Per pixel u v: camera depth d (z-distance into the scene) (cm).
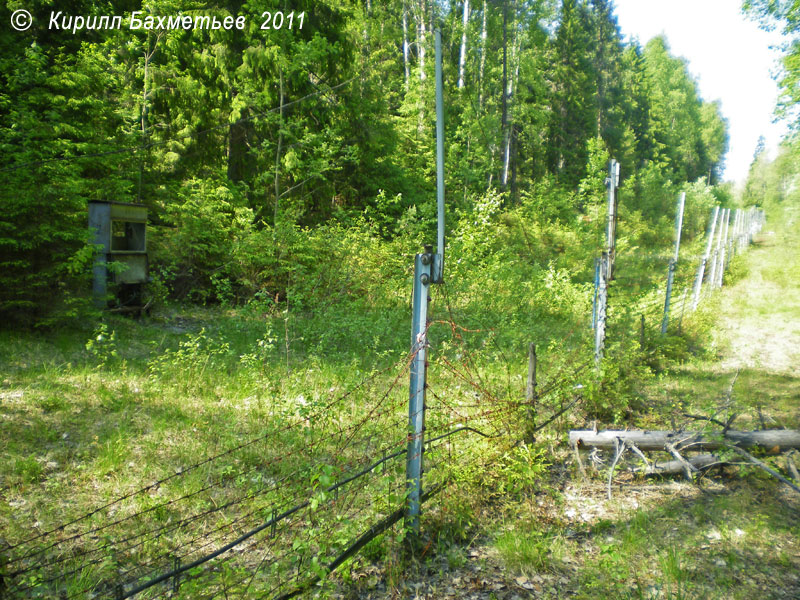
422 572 422
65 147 1114
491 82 3350
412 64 3597
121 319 1145
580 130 4309
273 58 1702
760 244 3784
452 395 739
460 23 3466
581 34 4344
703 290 1781
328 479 390
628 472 610
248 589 378
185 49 1762
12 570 382
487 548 458
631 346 873
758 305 1731
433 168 2755
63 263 973
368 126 2206
